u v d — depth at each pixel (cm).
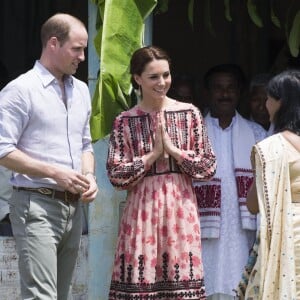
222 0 1839
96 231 1279
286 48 1638
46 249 1081
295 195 1042
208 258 1276
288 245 1030
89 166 1141
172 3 1844
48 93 1091
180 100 1406
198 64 1856
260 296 1035
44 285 1081
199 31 1853
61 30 1080
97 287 1282
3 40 1845
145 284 1117
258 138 1320
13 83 1080
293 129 1045
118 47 1173
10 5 1844
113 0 1177
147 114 1153
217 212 1270
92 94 1284
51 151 1092
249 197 1091
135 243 1124
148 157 1129
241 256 1277
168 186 1134
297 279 1037
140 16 1189
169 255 1123
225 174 1288
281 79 1049
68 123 1104
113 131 1161
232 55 1839
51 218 1090
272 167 1039
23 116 1077
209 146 1160
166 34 1845
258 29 1809
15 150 1068
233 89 1318
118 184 1140
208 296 1275
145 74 1137
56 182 1077
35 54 1844
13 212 1099
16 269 1325
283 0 1722
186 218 1131
